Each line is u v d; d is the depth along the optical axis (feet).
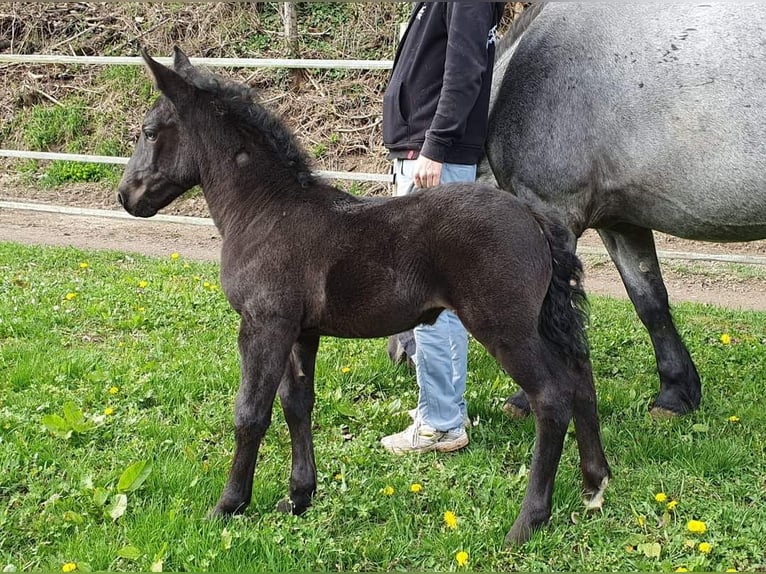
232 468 9.77
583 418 9.95
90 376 13.99
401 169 11.76
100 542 9.21
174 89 10.05
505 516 9.93
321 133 34.94
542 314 9.24
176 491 10.45
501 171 12.92
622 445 11.96
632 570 8.98
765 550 9.30
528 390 9.12
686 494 10.54
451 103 10.53
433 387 11.64
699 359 15.60
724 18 11.25
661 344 13.43
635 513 10.00
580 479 10.79
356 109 35.32
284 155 9.95
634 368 15.19
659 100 11.44
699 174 11.41
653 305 13.48
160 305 18.42
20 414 12.53
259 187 9.87
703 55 11.21
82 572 8.59
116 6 41.04
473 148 11.53
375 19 37.58
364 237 9.21
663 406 13.14
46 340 16.03
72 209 29.32
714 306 20.15
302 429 10.21
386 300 9.18
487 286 8.84
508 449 11.89
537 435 9.26
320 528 9.70
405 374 14.90
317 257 9.30
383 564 9.12
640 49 11.59
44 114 38.22
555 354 9.33
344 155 34.14
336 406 13.09
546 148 12.23
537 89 12.28
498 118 12.72
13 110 39.24
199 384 13.87
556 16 12.35
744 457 11.35
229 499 9.79
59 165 36.01
